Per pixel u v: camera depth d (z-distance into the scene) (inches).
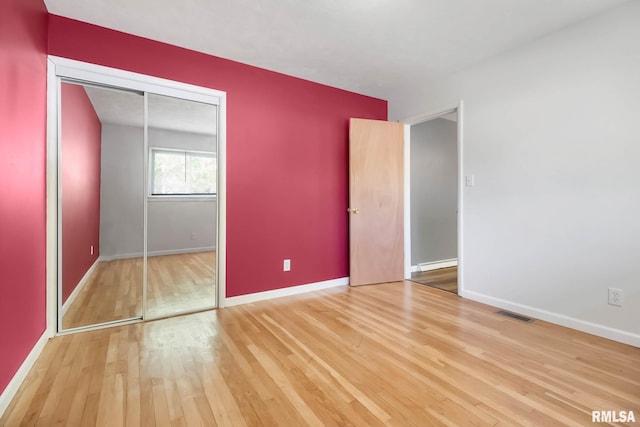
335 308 113.7
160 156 185.8
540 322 99.9
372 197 147.2
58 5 83.4
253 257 121.8
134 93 103.3
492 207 116.0
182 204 193.8
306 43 103.9
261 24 92.4
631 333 83.3
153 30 95.9
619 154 85.2
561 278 97.3
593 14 88.2
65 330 92.2
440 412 56.6
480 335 89.7
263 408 57.9
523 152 106.3
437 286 144.0
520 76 106.4
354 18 89.7
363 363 74.1
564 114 95.8
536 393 62.1
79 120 126.3
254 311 110.8
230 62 116.0
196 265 178.2
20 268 66.9
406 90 149.3
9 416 55.3
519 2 82.2
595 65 89.1
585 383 65.5
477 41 103.0
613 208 86.4
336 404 59.1
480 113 119.0
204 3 82.4
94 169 158.7
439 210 187.8
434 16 88.4
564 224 96.5
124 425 53.2
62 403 59.0
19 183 66.7
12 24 62.6
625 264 84.4
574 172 94.0
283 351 80.3
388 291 135.9
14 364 62.6
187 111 157.0
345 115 147.6
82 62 90.8
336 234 145.1
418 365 73.0
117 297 127.7
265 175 124.3
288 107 130.0
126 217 180.4
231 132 116.2
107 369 71.4
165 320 102.7
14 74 63.7
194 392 62.7
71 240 116.8
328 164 142.2
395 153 151.8
